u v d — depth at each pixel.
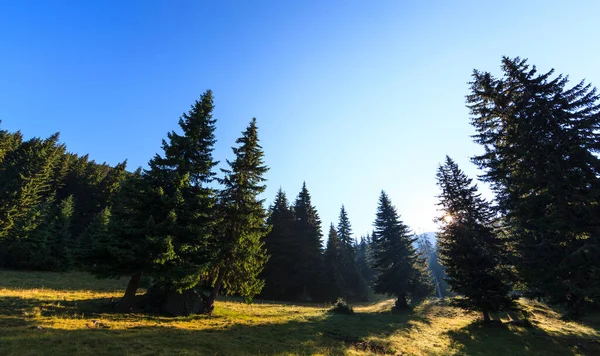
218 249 20.00
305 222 54.44
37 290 20.86
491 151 21.45
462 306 25.92
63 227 45.38
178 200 16.98
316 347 14.52
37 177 48.66
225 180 22.72
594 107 16.78
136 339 10.97
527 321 24.94
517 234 22.94
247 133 24.31
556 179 16.31
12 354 7.87
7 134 64.12
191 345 11.38
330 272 51.81
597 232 15.59
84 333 10.77
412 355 15.76
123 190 17.19
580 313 16.41
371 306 47.97
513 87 20.30
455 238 27.53
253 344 13.25
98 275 15.76
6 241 39.06
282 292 46.88
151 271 15.78
